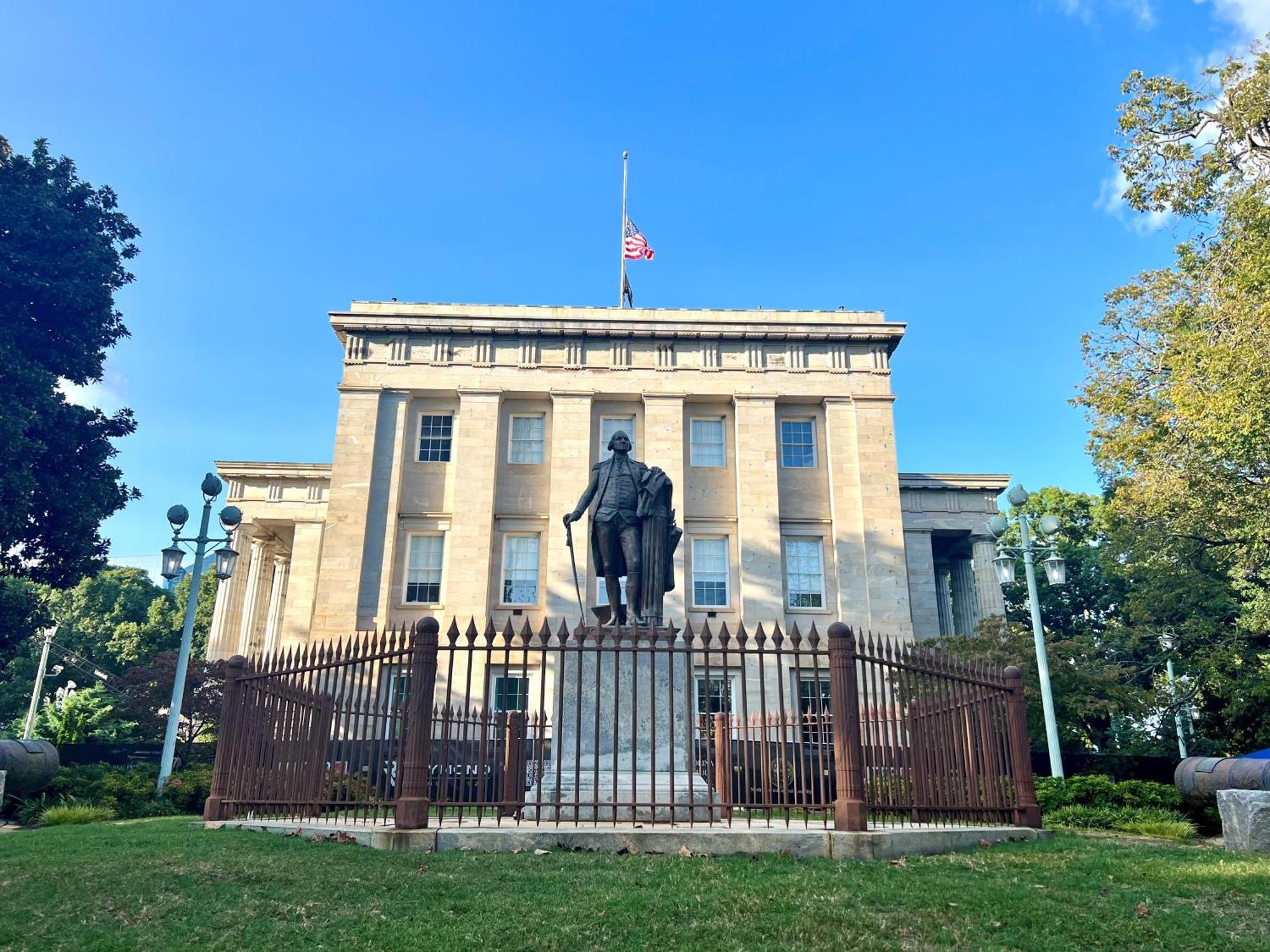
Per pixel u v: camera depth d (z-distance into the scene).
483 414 35.47
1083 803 15.61
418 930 6.00
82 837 10.12
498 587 34.03
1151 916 6.57
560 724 9.52
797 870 7.68
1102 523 32.88
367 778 9.59
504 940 5.86
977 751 10.72
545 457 35.84
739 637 9.23
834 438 36.00
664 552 12.45
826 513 35.53
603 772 10.59
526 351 36.38
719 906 6.52
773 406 36.09
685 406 36.66
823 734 9.45
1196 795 14.81
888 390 36.44
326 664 10.16
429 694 9.03
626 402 36.69
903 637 33.41
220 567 21.12
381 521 34.22
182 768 22.47
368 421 35.22
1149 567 30.27
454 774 12.04
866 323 37.31
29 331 24.94
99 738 36.88
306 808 10.14
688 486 35.62
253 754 10.95
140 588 60.91
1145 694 27.28
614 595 12.28
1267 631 27.98
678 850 8.38
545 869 7.55
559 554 33.75
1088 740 32.28
